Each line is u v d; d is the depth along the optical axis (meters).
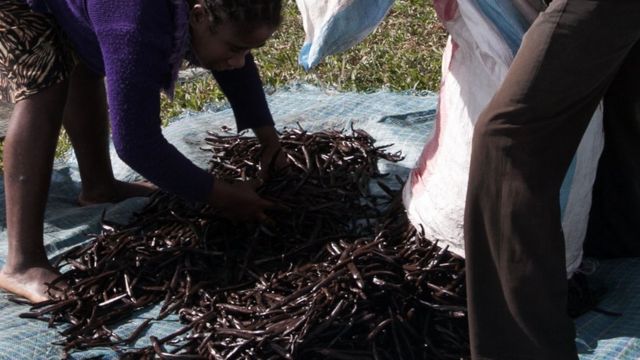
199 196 2.79
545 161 2.21
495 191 2.24
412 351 2.51
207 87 4.96
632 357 2.48
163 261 2.91
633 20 2.05
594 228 2.96
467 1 2.46
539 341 2.33
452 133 2.72
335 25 2.63
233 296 2.75
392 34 5.61
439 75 4.88
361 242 2.80
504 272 2.30
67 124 3.43
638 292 2.78
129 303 2.80
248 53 3.15
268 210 3.02
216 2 2.46
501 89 2.18
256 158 3.44
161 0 2.53
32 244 2.93
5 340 2.67
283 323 2.51
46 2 2.80
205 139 3.87
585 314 2.71
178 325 2.72
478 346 2.38
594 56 2.09
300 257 2.88
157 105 2.61
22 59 2.84
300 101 4.47
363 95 4.40
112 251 2.98
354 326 2.54
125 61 2.53
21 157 2.87
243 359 2.48
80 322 2.74
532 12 2.45
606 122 2.80
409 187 2.99
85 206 3.55
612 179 2.87
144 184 3.67
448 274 2.70
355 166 3.46
